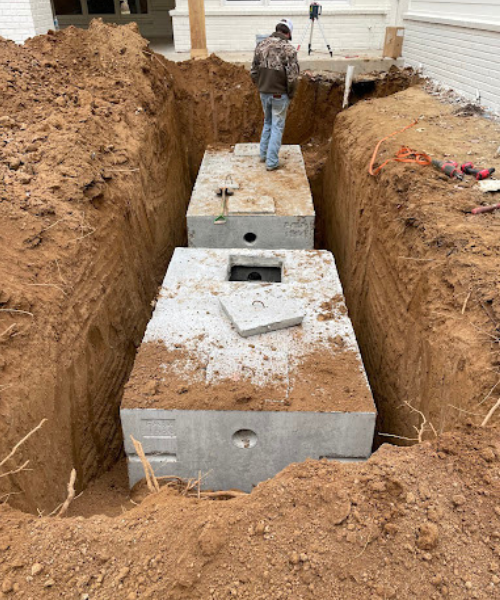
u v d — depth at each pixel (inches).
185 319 159.9
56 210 168.6
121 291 192.9
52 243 158.9
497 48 267.0
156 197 257.4
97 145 216.7
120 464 171.3
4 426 111.7
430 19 342.0
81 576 78.7
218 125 370.0
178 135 347.6
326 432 130.4
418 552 78.8
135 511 93.1
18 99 238.8
